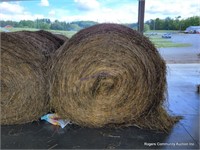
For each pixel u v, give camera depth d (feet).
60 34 13.12
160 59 8.75
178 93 13.52
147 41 8.75
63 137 7.95
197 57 21.08
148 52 8.58
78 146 7.37
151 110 8.79
